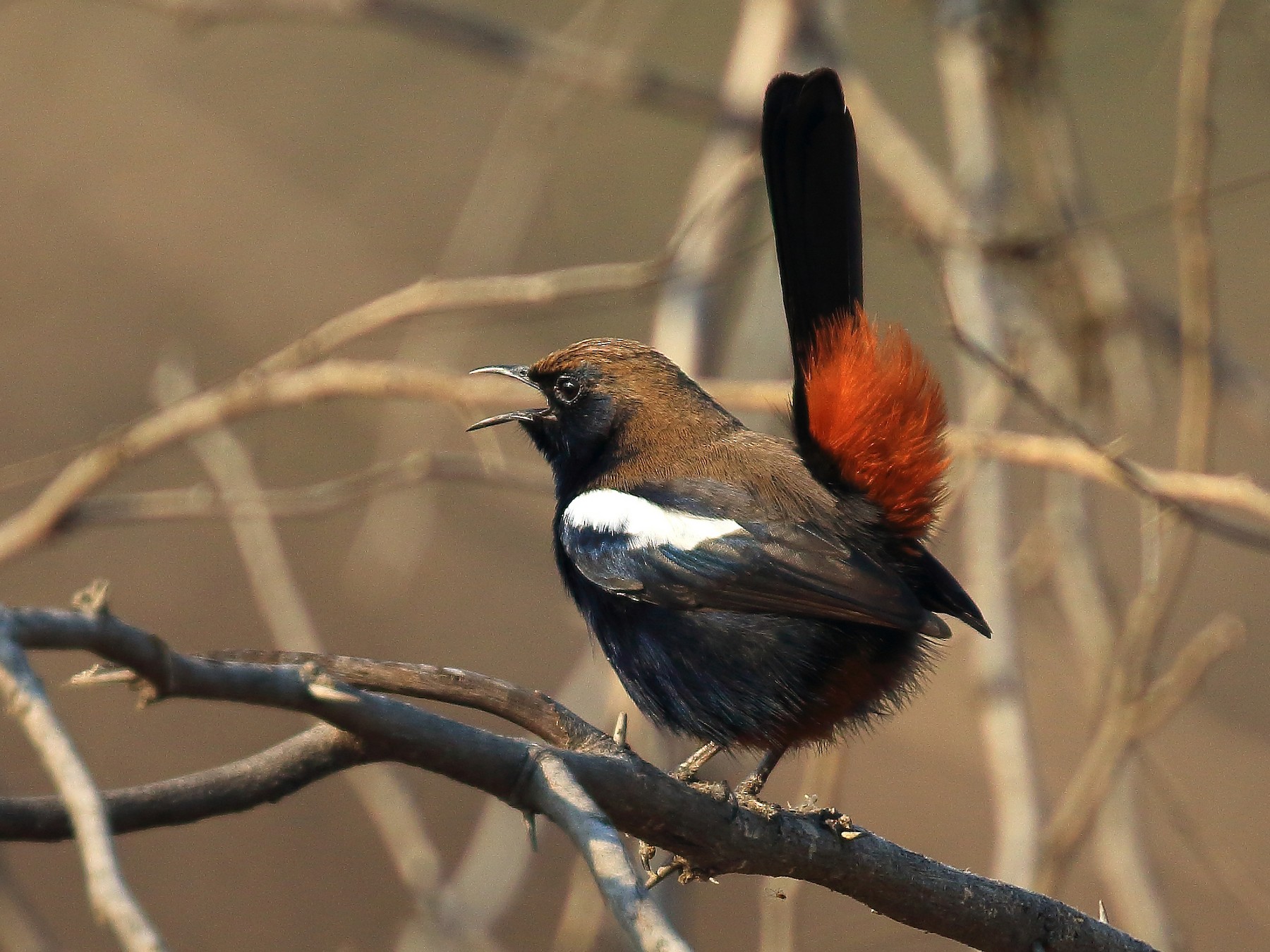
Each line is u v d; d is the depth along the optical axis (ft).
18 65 64.08
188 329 61.77
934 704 52.01
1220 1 33.09
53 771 11.09
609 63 42.39
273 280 62.59
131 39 65.16
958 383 53.16
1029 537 37.27
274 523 58.54
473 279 39.19
